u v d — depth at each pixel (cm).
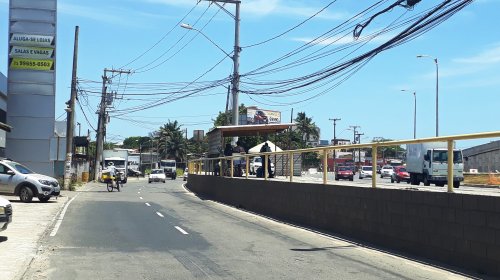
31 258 1057
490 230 901
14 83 3294
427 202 1073
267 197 2075
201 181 3581
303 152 1755
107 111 6353
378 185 1331
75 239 1345
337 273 940
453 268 970
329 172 1738
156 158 12462
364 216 1327
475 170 1839
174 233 1489
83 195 3234
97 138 6097
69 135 3650
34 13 3319
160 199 2978
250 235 1457
